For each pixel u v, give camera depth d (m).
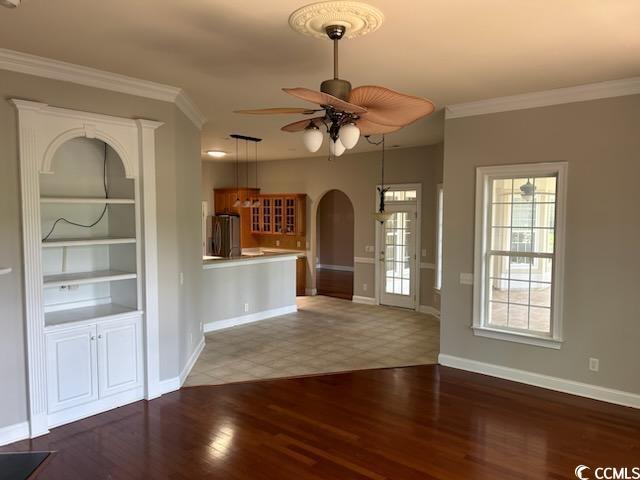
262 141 7.61
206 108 5.22
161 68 3.74
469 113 5.00
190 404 4.27
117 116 4.03
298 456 3.37
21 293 3.54
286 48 3.28
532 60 3.56
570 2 2.54
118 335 4.14
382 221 7.73
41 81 3.58
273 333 6.79
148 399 4.34
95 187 4.38
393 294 8.70
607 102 4.25
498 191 5.00
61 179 4.14
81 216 4.31
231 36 3.04
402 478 3.09
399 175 8.40
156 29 2.93
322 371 5.19
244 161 10.66
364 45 3.22
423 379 4.94
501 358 4.96
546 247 4.73
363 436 3.68
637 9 2.63
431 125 6.11
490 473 3.16
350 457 3.36
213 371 5.17
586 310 4.44
